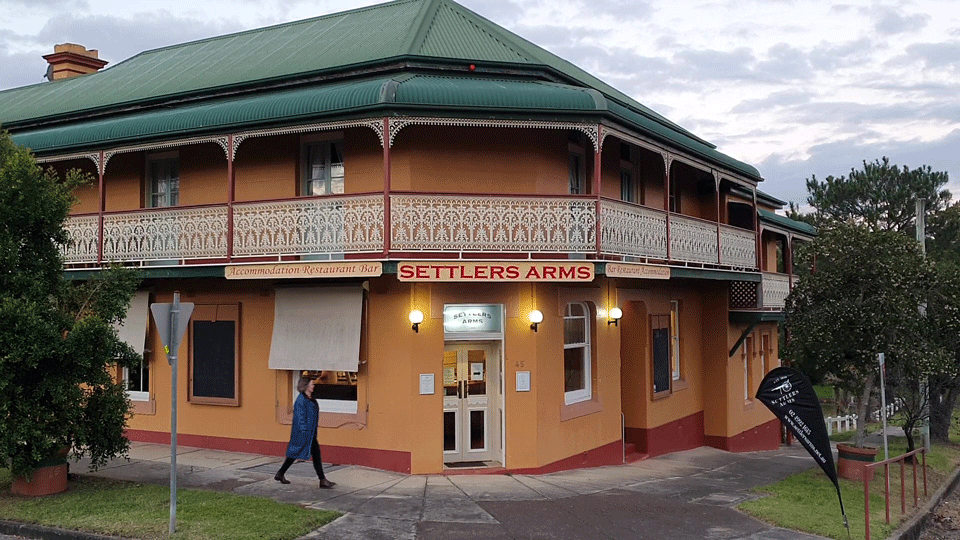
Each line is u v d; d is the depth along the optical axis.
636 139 13.75
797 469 15.94
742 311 19.86
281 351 13.77
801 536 10.00
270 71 16.02
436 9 17.69
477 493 11.43
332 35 17.94
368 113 12.08
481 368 13.63
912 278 14.96
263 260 13.11
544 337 13.51
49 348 10.29
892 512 11.91
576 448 14.27
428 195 12.22
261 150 14.83
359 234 12.31
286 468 11.68
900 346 14.61
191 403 14.83
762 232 22.98
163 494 10.69
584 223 12.59
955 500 15.26
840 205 43.00
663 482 13.23
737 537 9.76
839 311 14.94
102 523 9.27
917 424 19.23
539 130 14.01
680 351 18.81
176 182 16.27
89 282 11.84
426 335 12.85
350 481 12.01
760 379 22.66
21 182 10.92
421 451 12.73
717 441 19.72
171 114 13.98
